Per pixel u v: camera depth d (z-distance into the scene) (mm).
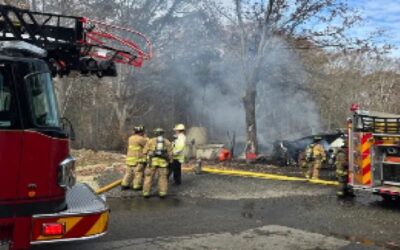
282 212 8000
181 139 10445
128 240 5996
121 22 21641
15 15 5328
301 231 6641
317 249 5758
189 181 10875
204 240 6066
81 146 25453
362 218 7617
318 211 8133
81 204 4332
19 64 3979
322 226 7000
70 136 4594
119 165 13234
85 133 27094
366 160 9078
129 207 8289
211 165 14727
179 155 10375
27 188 3932
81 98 27344
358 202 9102
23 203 3914
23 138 3932
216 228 6742
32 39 5176
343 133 15633
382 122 8852
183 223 7039
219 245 5848
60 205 4105
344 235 6488
